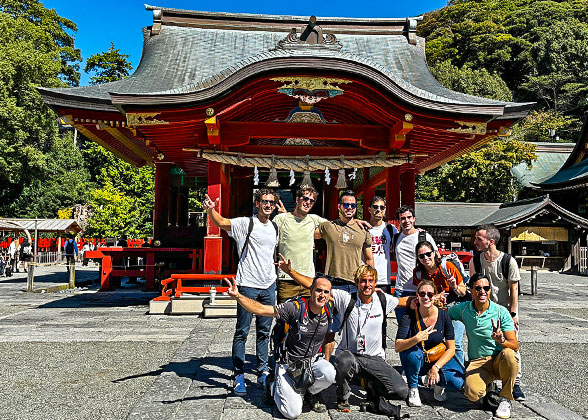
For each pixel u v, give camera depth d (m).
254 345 5.82
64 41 42.25
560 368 5.14
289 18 13.01
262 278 4.15
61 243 24.72
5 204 34.78
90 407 3.76
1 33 25.64
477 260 4.34
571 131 47.91
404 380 3.78
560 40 52.47
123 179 26.41
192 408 3.62
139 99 7.54
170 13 12.52
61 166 37.91
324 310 3.54
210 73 10.89
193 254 11.66
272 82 7.77
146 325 7.25
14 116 25.08
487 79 41.03
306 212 4.54
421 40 12.77
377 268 4.85
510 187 32.19
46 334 6.58
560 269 24.80
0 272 18.80
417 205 28.03
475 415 3.60
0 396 4.02
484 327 3.84
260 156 9.18
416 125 8.24
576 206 28.50
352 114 9.61
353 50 12.28
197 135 8.99
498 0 66.25
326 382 3.49
